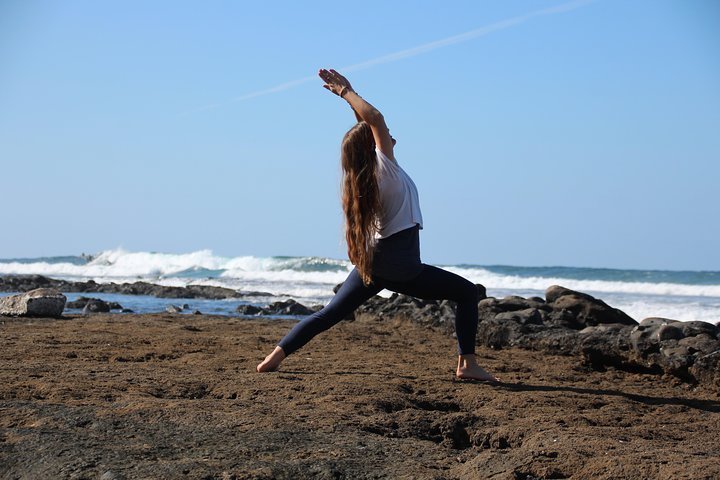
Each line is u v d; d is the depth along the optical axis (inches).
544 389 220.8
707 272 1529.3
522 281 1536.7
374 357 282.5
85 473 126.1
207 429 155.9
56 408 169.6
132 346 292.5
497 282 1547.7
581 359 311.7
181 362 255.0
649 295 1234.0
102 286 1154.0
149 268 2174.0
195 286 1146.7
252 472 127.6
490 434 167.5
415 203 215.6
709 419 187.8
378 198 209.3
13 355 256.4
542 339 340.5
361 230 211.5
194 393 201.5
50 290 435.8
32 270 2336.4
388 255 213.9
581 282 1459.2
